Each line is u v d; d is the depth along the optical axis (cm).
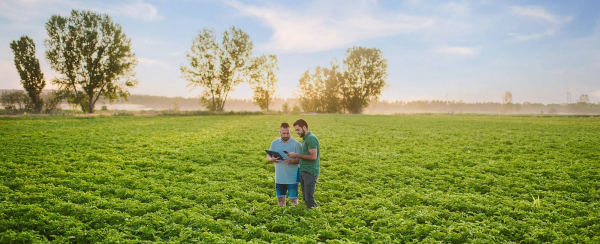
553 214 764
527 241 636
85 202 829
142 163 1355
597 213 770
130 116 4994
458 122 4472
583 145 1977
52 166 1233
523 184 1058
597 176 1150
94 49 5500
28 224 664
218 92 7212
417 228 678
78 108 6350
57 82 5491
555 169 1283
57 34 5369
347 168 1314
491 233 664
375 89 8850
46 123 3294
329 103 9119
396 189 1016
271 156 733
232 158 1539
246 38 7025
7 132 2391
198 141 2120
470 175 1207
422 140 2314
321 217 721
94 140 2069
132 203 798
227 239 613
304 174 716
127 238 635
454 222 718
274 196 946
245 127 3319
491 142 2192
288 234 652
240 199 868
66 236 627
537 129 3262
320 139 2350
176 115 5784
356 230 686
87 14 5478
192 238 630
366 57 8681
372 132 2939
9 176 1079
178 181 1098
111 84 5806
